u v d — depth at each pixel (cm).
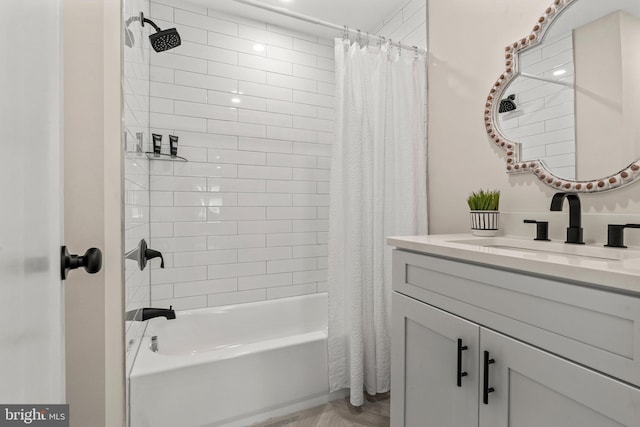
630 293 64
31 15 35
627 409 62
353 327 166
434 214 195
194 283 217
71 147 66
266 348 157
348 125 176
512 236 147
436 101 194
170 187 210
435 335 110
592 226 119
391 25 229
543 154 137
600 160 118
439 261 109
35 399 36
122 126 77
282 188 243
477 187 168
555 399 75
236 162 228
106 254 69
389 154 185
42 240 39
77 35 66
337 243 175
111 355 73
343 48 176
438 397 108
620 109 113
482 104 165
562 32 130
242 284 230
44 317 40
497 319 89
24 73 33
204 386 142
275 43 239
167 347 199
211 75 220
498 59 157
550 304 77
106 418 69
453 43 182
